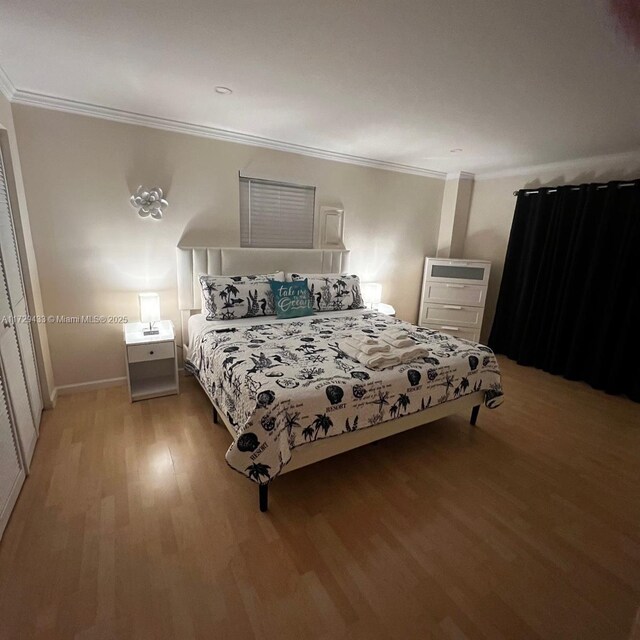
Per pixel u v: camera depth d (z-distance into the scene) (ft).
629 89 6.30
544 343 12.47
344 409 5.88
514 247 13.21
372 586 4.51
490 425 8.73
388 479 6.61
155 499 5.82
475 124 8.66
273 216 11.42
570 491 6.46
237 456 5.24
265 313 10.14
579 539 5.39
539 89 6.55
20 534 5.02
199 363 8.45
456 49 5.36
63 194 8.37
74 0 4.47
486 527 5.55
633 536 5.48
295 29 5.02
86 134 8.34
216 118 8.95
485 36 4.98
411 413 6.82
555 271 11.87
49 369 8.75
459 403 7.76
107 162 8.69
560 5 4.22
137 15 4.78
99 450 7.05
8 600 4.13
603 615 4.26
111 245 9.15
